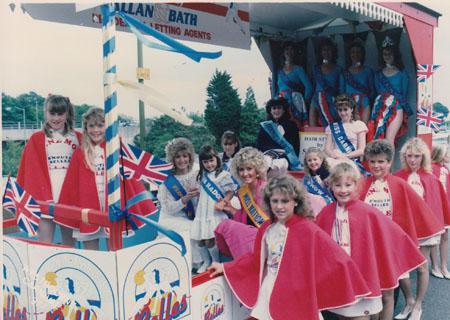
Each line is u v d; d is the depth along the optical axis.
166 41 2.28
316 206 3.69
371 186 3.72
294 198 2.72
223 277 2.82
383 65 5.21
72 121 3.30
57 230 3.70
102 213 2.37
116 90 2.24
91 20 3.67
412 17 4.77
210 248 3.76
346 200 3.07
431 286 4.52
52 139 3.20
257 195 3.39
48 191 3.16
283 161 5.01
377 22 5.21
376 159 3.66
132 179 2.92
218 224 3.50
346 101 4.97
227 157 4.71
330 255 2.64
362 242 3.00
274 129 5.31
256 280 2.83
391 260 3.07
